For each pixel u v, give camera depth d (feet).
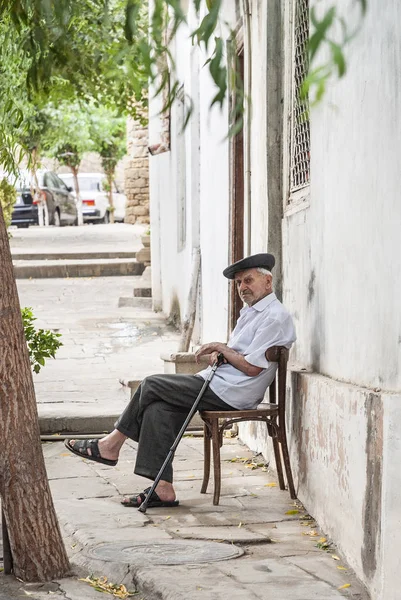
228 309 29.71
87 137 89.71
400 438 14.47
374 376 16.07
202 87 35.37
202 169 35.53
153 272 52.34
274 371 21.61
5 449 16.28
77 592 15.83
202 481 23.11
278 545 17.97
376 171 15.67
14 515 16.39
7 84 27.40
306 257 21.61
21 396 16.22
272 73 24.44
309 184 21.75
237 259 29.32
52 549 16.60
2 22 23.79
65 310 51.70
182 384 21.09
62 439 27.84
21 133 29.27
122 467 24.59
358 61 16.63
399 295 14.65
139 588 15.97
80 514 20.13
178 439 20.68
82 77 42.96
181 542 18.04
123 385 32.71
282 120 24.40
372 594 15.05
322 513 18.72
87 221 106.93
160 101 49.29
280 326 21.22
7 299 15.93
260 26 25.35
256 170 26.27
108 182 109.29
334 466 17.83
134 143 90.27
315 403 19.38
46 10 14.52
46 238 79.15
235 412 21.06
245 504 20.89
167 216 48.96
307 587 15.46
